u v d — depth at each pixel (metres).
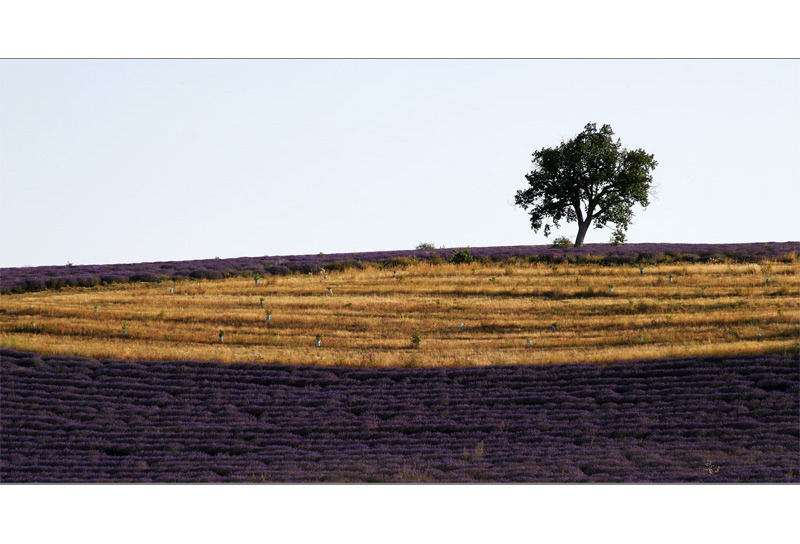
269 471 35.66
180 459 37.97
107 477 35.53
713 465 34.69
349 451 38.59
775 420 39.72
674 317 59.72
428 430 41.19
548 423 41.12
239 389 47.47
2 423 41.88
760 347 49.50
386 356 53.31
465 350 54.84
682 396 43.19
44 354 52.88
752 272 73.00
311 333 59.81
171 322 61.94
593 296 68.00
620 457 36.41
